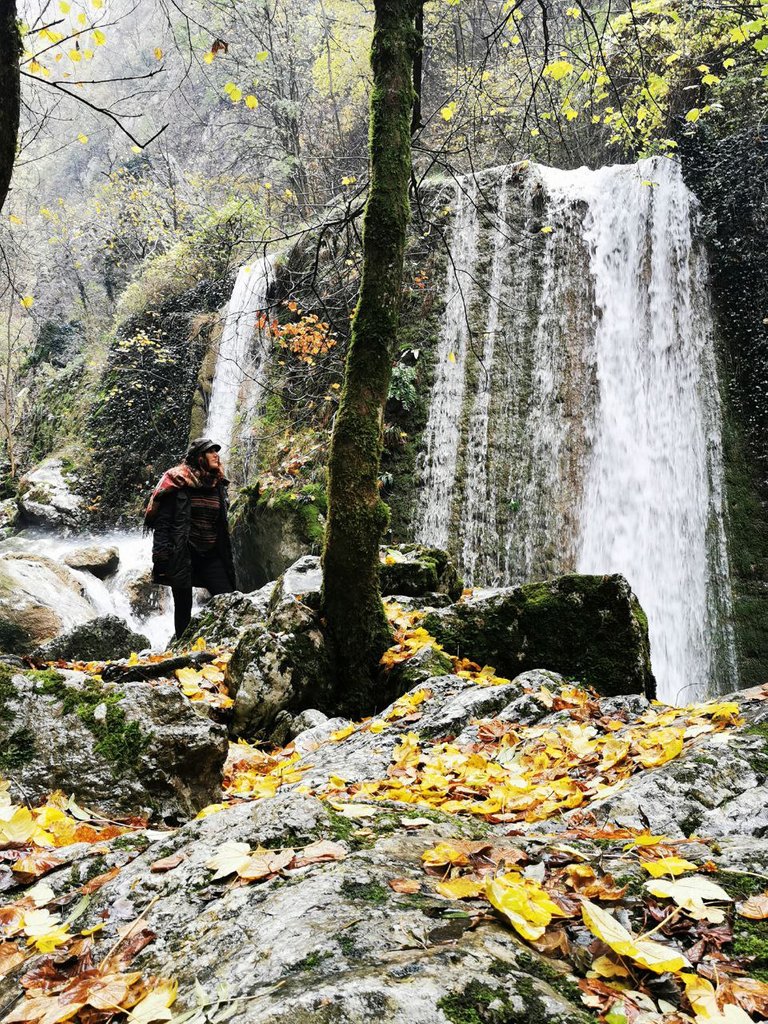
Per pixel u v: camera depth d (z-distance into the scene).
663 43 10.27
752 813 1.60
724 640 8.68
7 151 2.64
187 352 15.58
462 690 3.45
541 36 11.41
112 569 12.30
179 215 19.22
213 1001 0.94
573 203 10.64
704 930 1.10
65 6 4.86
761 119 10.04
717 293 9.89
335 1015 0.82
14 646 8.42
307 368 11.77
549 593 4.07
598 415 9.92
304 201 15.89
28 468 18.14
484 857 1.35
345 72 15.77
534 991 0.90
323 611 4.16
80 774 2.28
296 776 2.79
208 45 16.42
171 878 1.37
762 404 9.30
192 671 4.13
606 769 2.22
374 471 4.10
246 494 10.81
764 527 8.88
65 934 1.28
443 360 10.75
